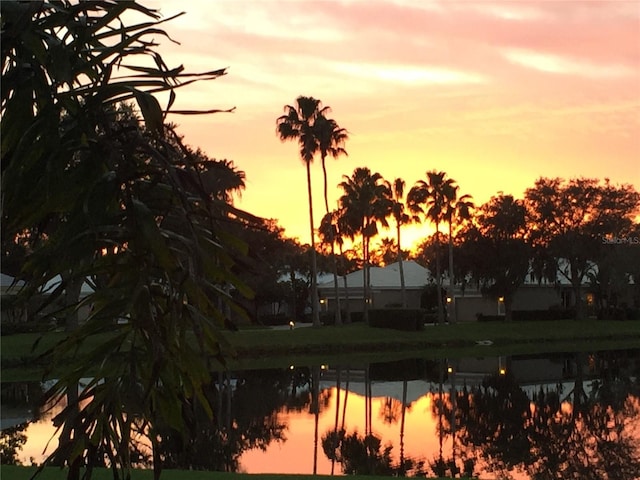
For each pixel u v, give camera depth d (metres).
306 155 46.94
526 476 11.73
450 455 13.27
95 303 4.46
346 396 21.20
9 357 25.12
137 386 4.30
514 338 41.88
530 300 59.34
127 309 4.17
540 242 50.00
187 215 4.25
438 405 19.48
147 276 4.23
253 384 24.06
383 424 16.50
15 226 4.16
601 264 50.34
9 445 13.34
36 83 4.14
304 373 27.28
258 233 51.12
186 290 4.20
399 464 12.48
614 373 27.41
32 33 4.12
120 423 4.36
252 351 33.44
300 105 47.25
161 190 4.41
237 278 4.45
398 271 66.62
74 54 4.17
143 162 4.34
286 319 57.03
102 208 4.13
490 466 12.41
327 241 66.50
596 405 19.45
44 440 13.87
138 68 4.22
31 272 4.23
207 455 12.86
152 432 4.60
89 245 4.13
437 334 41.66
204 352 4.27
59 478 7.88
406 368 29.05
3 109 4.14
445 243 61.09
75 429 4.32
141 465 10.35
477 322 51.94
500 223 49.66
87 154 4.18
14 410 17.42
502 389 22.73
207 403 4.50
